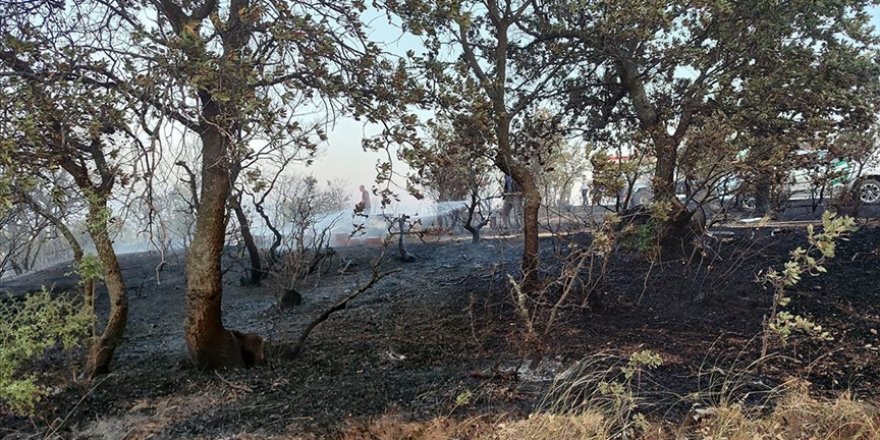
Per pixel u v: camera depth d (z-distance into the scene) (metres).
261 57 3.32
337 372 3.91
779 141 5.20
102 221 3.38
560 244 5.69
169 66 2.87
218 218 3.79
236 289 7.93
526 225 5.24
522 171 5.28
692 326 4.38
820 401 2.96
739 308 4.69
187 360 4.22
